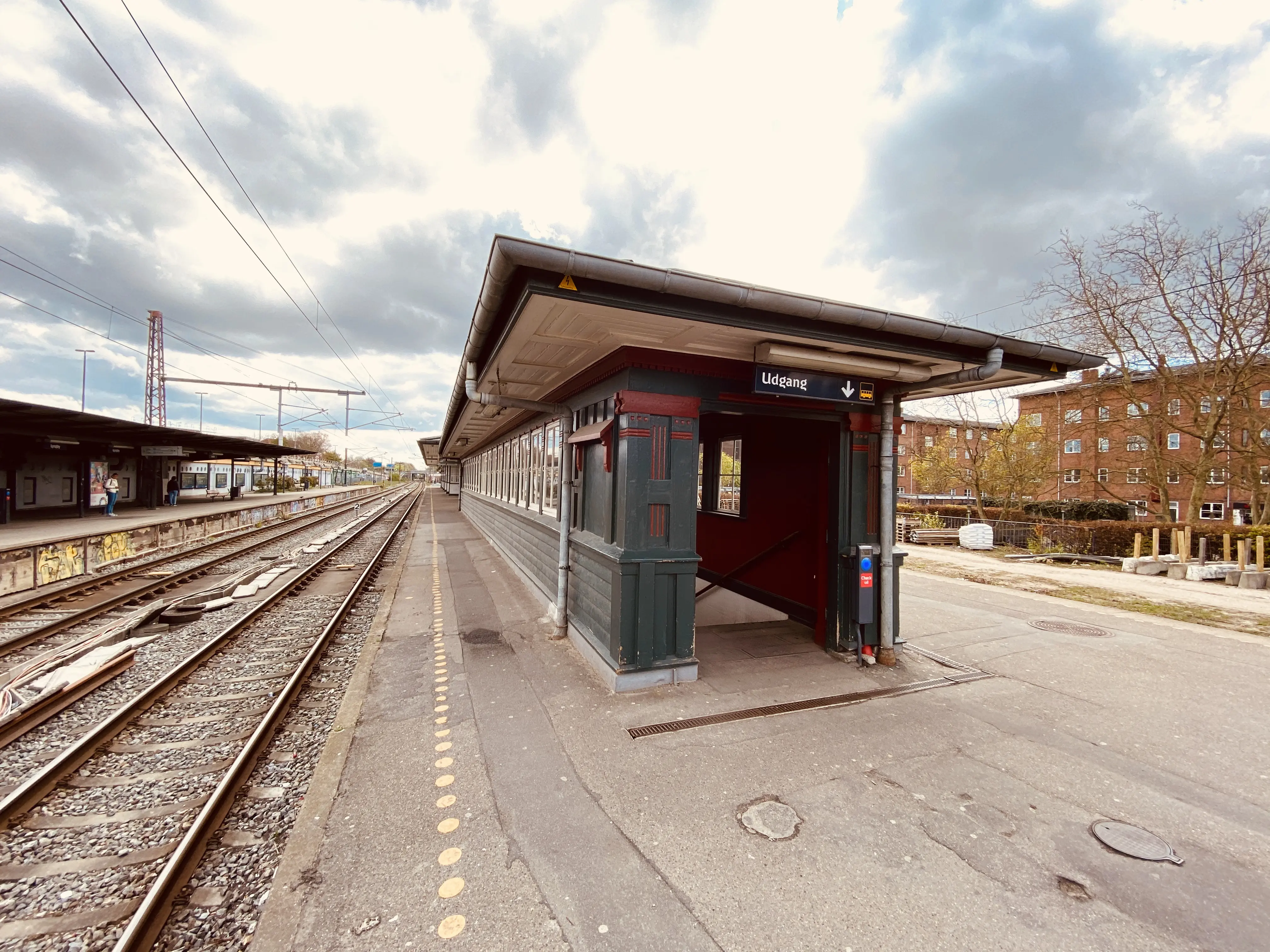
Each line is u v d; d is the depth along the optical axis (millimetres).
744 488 8117
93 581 9211
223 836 2910
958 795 3213
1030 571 12391
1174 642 6523
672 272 3428
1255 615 8078
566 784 3289
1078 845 2768
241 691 4953
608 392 5305
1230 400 15117
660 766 3498
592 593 5605
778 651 5898
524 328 4250
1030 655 5953
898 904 2354
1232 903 2373
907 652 6012
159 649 6129
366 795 3164
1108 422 18125
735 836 2812
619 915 2283
